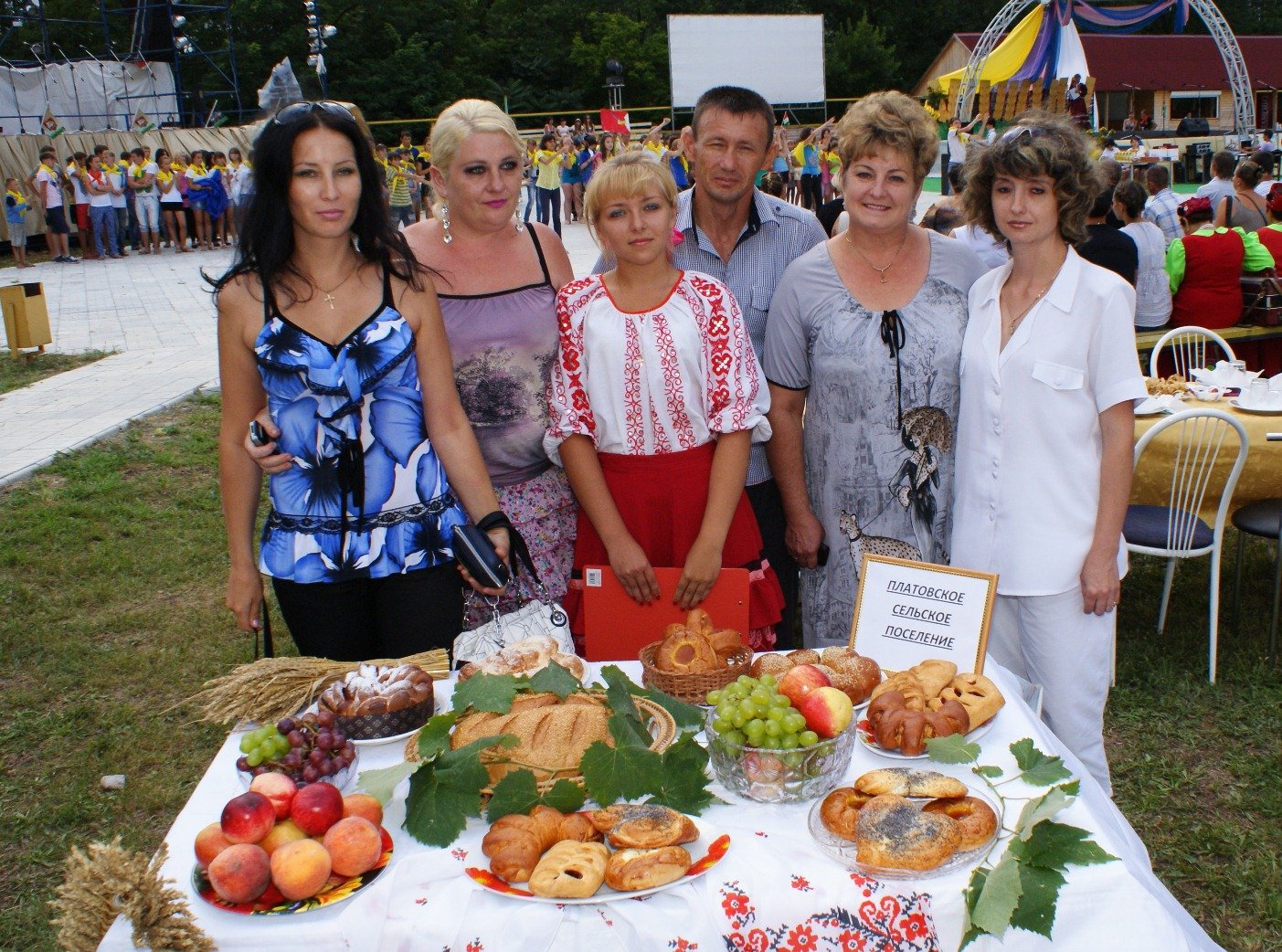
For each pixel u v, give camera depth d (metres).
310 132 2.29
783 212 3.38
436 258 2.93
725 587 2.58
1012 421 2.60
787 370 3.02
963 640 2.18
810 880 1.59
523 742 1.80
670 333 2.71
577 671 2.13
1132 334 2.51
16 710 4.38
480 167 2.77
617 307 2.74
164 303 14.52
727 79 34.81
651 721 1.90
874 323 2.84
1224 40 25.89
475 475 2.59
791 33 34.94
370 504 2.46
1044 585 2.61
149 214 20.44
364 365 2.41
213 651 4.88
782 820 1.74
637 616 2.67
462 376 2.90
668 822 1.65
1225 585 5.23
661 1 53.59
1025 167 2.44
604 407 2.76
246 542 2.55
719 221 3.30
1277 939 2.90
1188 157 28.00
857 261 2.89
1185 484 4.33
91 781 3.83
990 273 2.71
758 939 1.56
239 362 2.47
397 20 47.62
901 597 2.25
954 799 1.70
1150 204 9.58
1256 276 6.91
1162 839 3.35
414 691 2.00
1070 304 2.52
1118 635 4.74
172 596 5.53
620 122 31.64
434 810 1.66
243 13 44.03
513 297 2.91
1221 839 3.30
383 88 45.69
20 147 20.34
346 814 1.66
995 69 27.59
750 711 1.77
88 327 12.91
